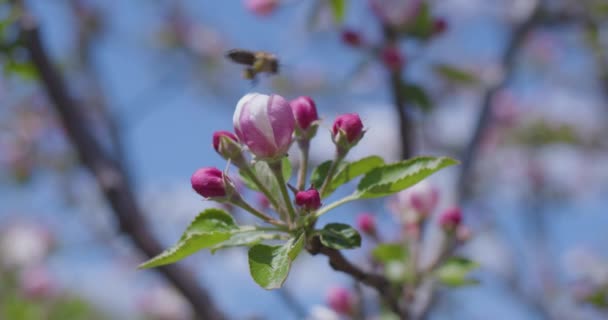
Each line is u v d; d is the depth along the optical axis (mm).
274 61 578
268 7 820
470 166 752
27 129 1340
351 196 527
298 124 543
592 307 816
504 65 836
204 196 532
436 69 754
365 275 554
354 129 538
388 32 721
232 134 541
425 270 636
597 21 1008
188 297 677
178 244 522
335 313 660
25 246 1375
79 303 1387
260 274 507
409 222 649
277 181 537
